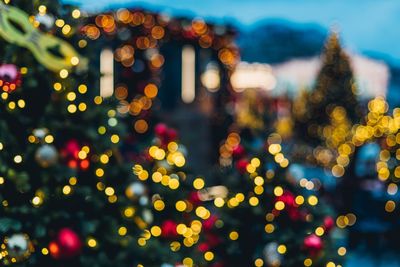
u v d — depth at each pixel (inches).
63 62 166.4
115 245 184.2
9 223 160.7
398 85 740.0
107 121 188.5
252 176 234.4
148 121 508.1
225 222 231.8
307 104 624.4
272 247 222.8
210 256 232.8
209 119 559.2
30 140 170.2
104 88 504.1
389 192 444.1
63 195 170.4
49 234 168.1
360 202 441.1
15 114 169.8
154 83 520.1
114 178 191.6
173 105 547.8
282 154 238.8
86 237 174.9
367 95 707.4
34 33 160.9
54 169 168.9
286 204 225.0
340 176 469.7
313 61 737.0
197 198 251.8
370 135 478.0
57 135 178.2
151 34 518.3
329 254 230.2
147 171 245.8
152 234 233.5
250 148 241.3
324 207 237.3
